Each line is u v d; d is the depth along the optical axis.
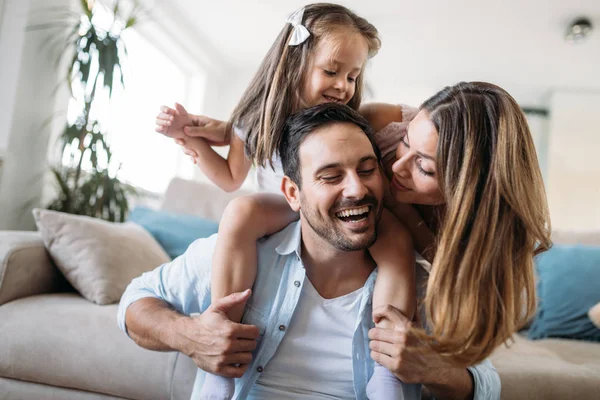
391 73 5.05
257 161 1.26
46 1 2.80
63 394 1.38
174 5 4.09
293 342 1.05
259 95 1.36
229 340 0.94
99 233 1.74
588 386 1.24
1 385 1.41
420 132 0.95
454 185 0.91
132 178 4.15
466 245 0.90
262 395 1.03
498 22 4.00
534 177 0.93
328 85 1.31
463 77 5.02
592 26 3.92
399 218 1.13
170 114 1.38
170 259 2.05
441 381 0.97
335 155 0.93
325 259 1.05
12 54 2.66
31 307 1.48
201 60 4.93
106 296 1.59
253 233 1.07
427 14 3.99
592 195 4.85
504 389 1.23
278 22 4.29
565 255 1.81
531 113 5.33
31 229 2.82
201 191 2.37
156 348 1.09
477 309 0.86
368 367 1.03
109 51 2.84
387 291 1.01
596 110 4.93
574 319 1.71
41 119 2.84
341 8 1.39
